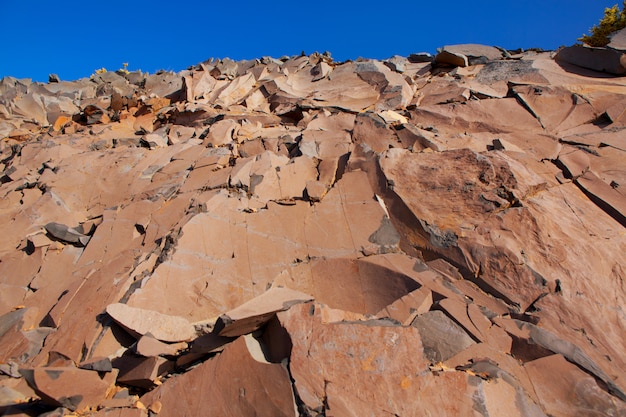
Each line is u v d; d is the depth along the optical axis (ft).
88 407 11.79
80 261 19.72
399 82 39.88
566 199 18.24
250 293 16.22
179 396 11.70
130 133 39.17
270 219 18.79
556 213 17.12
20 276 19.53
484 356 12.25
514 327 13.06
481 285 15.19
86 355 13.52
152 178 25.75
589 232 16.57
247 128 32.35
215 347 12.56
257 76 48.34
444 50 44.42
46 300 17.67
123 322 13.55
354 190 19.58
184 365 13.02
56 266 19.62
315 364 11.09
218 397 11.37
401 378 10.80
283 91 42.04
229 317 11.85
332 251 17.33
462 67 43.68
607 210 18.10
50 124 48.55
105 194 26.05
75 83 59.11
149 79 56.65
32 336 15.08
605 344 12.86
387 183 19.45
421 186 18.97
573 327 13.34
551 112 27.35
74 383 11.83
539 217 16.55
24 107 50.06
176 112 39.37
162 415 11.43
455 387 10.64
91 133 38.27
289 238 18.04
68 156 31.65
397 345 11.32
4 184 29.78
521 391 11.08
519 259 15.16
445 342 12.66
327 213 18.78
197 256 16.94
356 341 11.43
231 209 19.21
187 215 18.80
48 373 11.44
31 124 47.62
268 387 10.97
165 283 15.85
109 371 12.69
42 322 16.40
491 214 16.99
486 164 18.79
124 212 22.02
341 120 29.68
